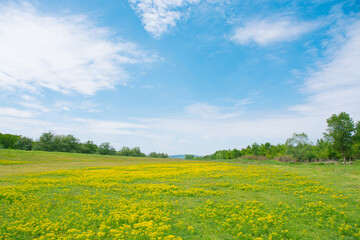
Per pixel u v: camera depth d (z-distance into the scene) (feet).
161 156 565.53
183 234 32.37
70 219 37.37
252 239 30.66
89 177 83.30
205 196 55.31
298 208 43.93
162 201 50.16
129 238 30.17
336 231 33.17
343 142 201.67
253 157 256.52
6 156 162.81
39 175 87.25
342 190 59.93
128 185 67.87
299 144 213.05
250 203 47.34
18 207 42.86
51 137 341.21
